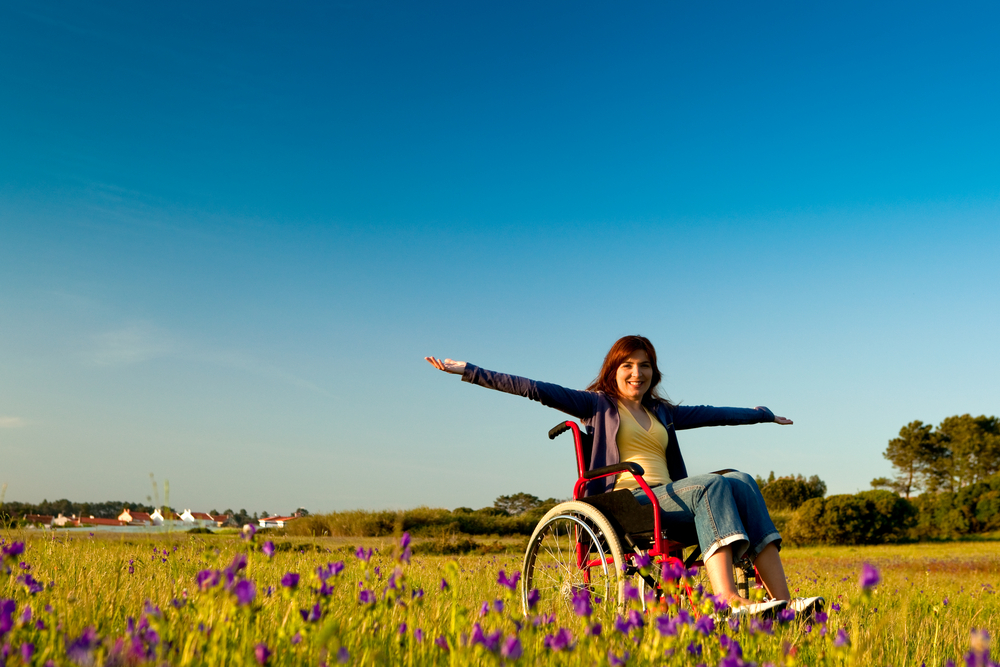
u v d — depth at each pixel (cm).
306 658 165
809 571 1110
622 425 399
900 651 256
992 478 3600
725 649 183
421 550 1666
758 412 461
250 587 155
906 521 2930
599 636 171
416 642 186
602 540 333
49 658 154
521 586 304
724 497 312
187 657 150
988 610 538
